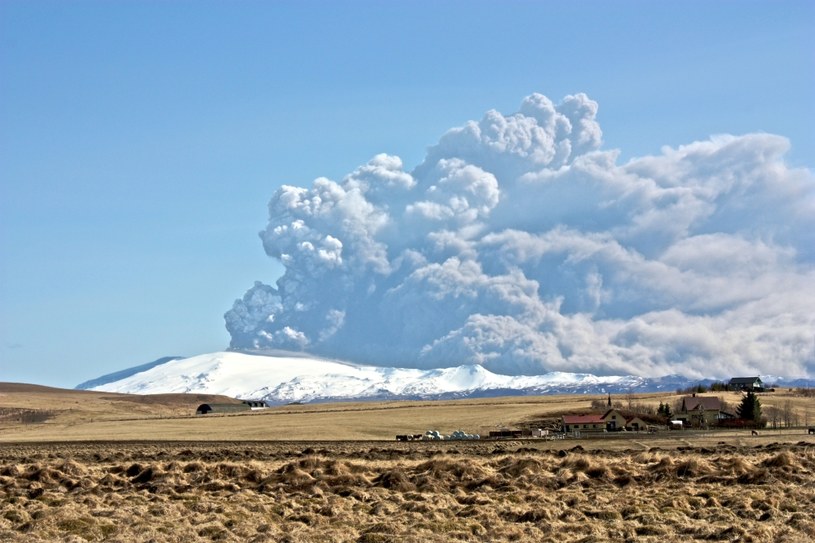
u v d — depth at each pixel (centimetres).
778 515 6253
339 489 8275
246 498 7812
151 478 9425
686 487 8050
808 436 16812
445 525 6169
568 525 6050
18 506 7388
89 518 6397
